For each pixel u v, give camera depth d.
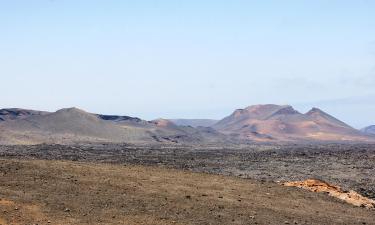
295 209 31.67
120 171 37.12
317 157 101.12
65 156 92.50
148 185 33.56
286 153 118.19
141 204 29.00
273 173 68.31
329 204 34.31
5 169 33.44
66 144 160.38
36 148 121.19
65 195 29.22
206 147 170.50
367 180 62.59
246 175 64.75
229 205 30.69
